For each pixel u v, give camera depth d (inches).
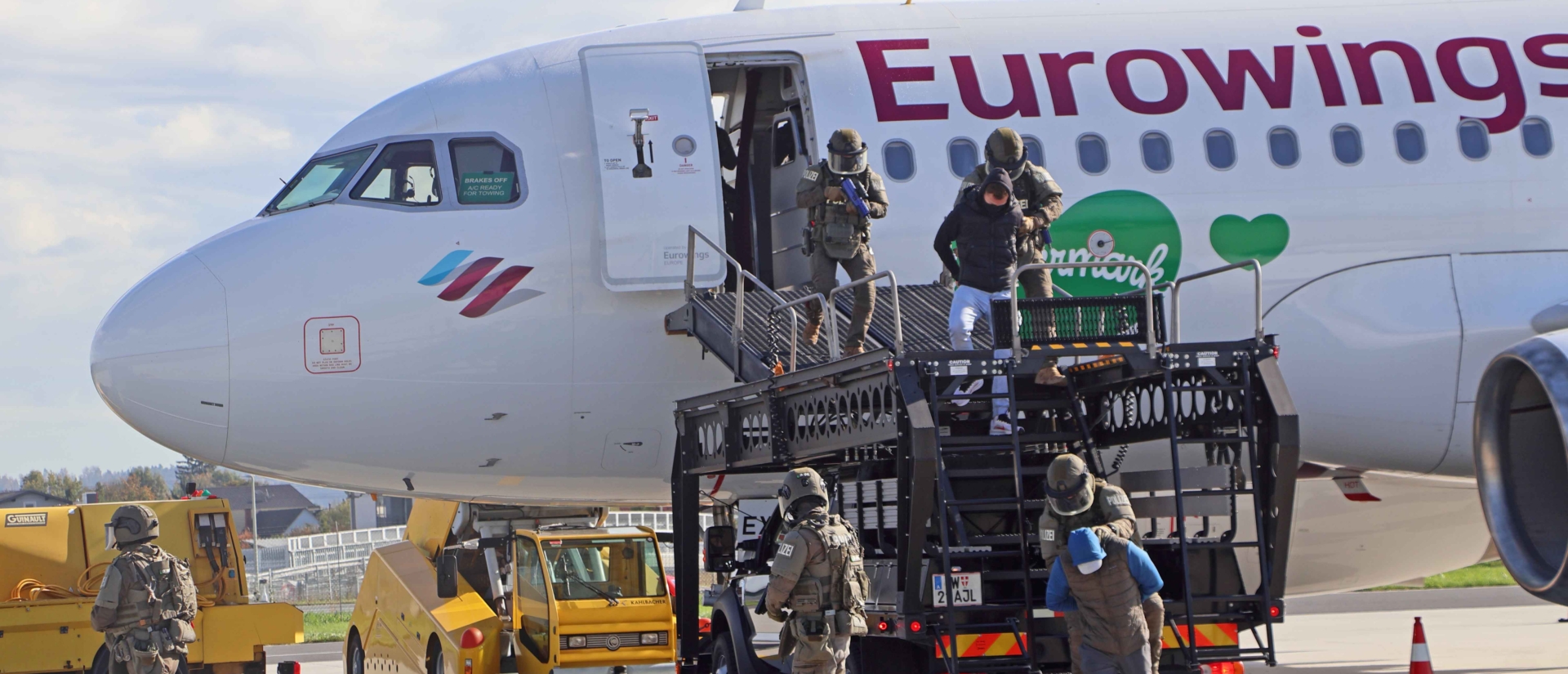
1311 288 783.1
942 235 595.5
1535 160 804.0
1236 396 559.2
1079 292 767.7
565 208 761.6
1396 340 781.3
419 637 907.4
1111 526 480.4
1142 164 781.9
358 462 770.8
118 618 711.7
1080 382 602.9
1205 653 542.9
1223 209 781.3
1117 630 465.4
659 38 808.9
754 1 884.0
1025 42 808.9
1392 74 811.4
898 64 793.6
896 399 517.0
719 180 763.4
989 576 533.3
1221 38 816.3
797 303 623.5
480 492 823.7
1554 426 543.8
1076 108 788.6
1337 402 788.6
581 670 832.3
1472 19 834.8
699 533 737.6
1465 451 799.1
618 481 809.5
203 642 974.4
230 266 752.3
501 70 815.1
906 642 644.1
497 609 925.8
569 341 755.4
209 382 733.9
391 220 760.3
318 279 745.6
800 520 514.6
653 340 762.2
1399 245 789.9
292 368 738.2
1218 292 780.0
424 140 779.4
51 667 956.0
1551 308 776.9
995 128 781.9
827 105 776.9
